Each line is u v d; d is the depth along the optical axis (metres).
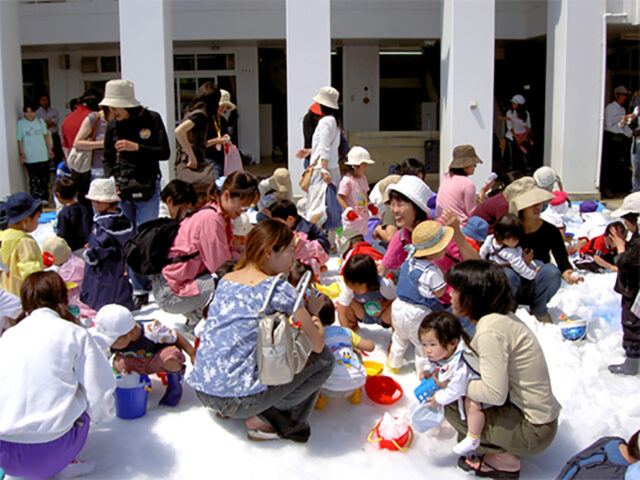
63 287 3.27
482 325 3.01
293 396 3.29
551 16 11.48
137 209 6.22
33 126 10.99
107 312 3.46
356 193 6.84
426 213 4.35
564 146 11.16
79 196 7.78
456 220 4.04
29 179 11.17
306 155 7.85
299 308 3.15
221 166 7.92
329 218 7.18
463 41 10.72
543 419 2.96
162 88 10.29
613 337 4.78
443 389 3.13
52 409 2.89
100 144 7.49
